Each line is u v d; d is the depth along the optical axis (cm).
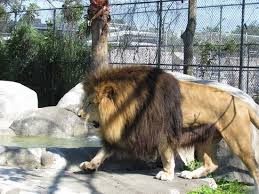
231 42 1758
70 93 1068
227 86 693
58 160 613
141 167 648
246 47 1783
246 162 596
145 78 571
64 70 1719
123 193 519
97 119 580
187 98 601
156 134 569
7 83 1152
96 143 899
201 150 626
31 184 519
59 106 1044
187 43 1431
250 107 608
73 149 636
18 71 1825
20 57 1844
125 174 608
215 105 599
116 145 580
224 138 600
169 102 575
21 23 1945
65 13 1764
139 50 1588
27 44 1847
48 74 1758
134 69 576
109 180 568
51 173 580
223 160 655
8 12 2030
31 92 1136
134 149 575
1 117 1041
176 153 620
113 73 571
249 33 1922
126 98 562
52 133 988
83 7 1625
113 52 1566
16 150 614
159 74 579
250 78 1633
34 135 984
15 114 1056
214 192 585
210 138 607
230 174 651
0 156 611
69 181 547
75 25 1752
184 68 1426
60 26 1792
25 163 609
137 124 563
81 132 989
